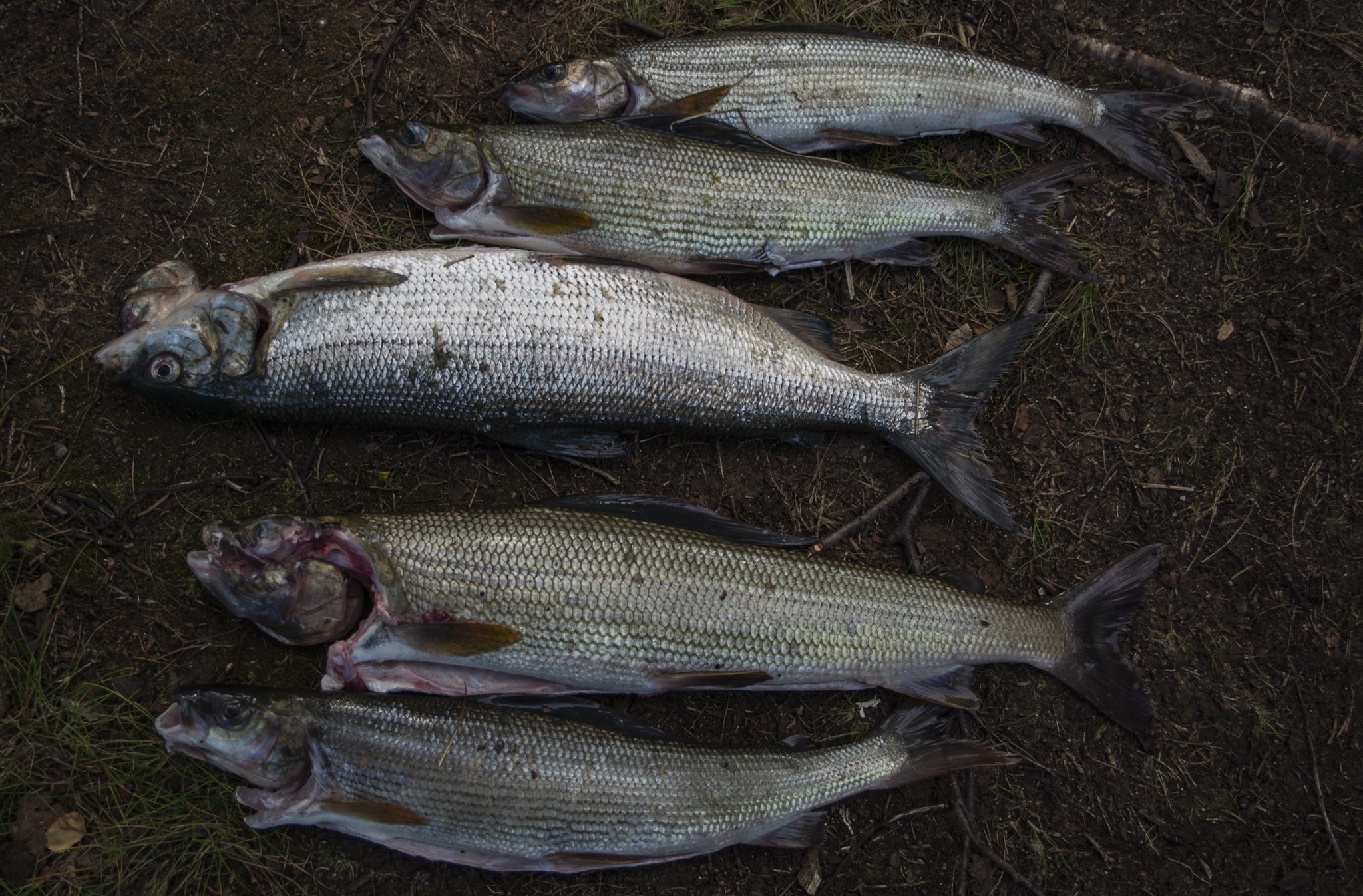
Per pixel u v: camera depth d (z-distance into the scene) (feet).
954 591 2.06
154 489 2.03
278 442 2.06
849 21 2.26
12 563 1.99
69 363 2.03
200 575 1.94
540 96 2.09
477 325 1.98
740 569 1.99
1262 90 2.31
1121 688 2.12
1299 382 2.28
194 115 2.08
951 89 2.19
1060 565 2.22
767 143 2.11
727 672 1.98
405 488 2.09
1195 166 2.29
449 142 2.02
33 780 1.96
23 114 2.04
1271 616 2.25
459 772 1.90
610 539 1.96
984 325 2.24
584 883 2.05
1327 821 2.20
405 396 2.00
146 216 2.06
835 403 2.10
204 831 1.98
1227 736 2.22
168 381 1.95
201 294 1.96
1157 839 2.18
